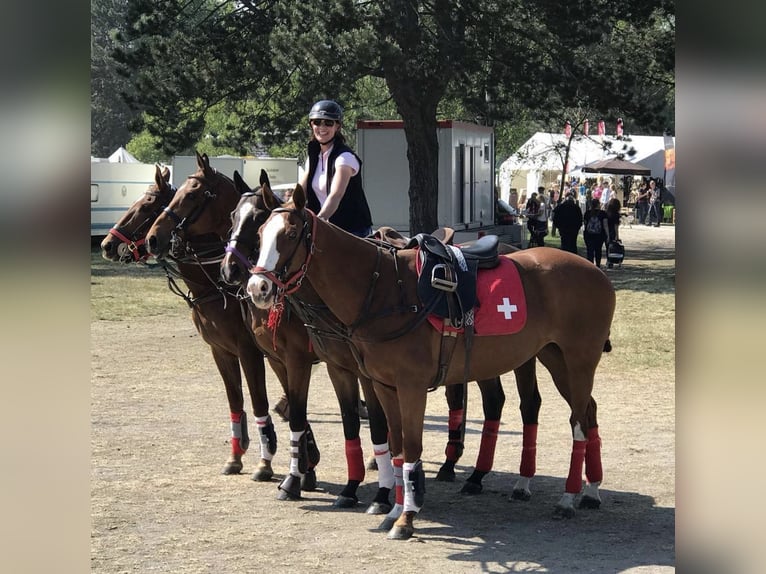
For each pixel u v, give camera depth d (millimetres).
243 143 24656
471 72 21391
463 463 7676
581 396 6102
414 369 5395
